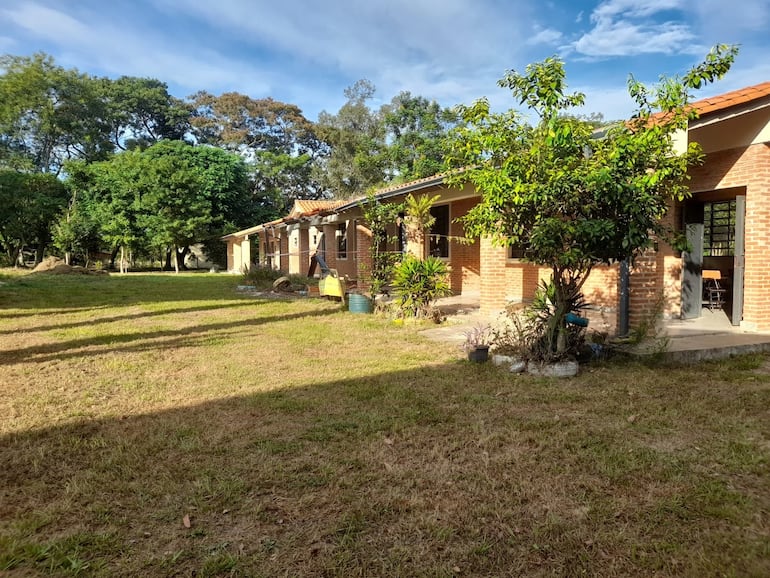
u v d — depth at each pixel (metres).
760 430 3.98
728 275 10.01
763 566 2.32
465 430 4.04
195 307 12.56
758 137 7.40
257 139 53.72
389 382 5.51
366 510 2.84
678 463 3.39
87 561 2.41
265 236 31.17
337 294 13.18
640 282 6.92
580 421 4.23
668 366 6.08
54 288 17.75
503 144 5.55
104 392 5.22
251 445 3.79
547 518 2.74
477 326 8.62
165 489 3.10
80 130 44.62
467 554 2.45
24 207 32.22
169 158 32.72
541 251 5.23
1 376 5.85
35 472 3.36
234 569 2.34
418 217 11.13
